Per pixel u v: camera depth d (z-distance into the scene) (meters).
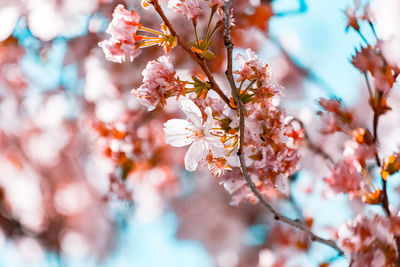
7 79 1.46
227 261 1.60
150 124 1.20
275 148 0.91
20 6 1.28
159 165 1.34
